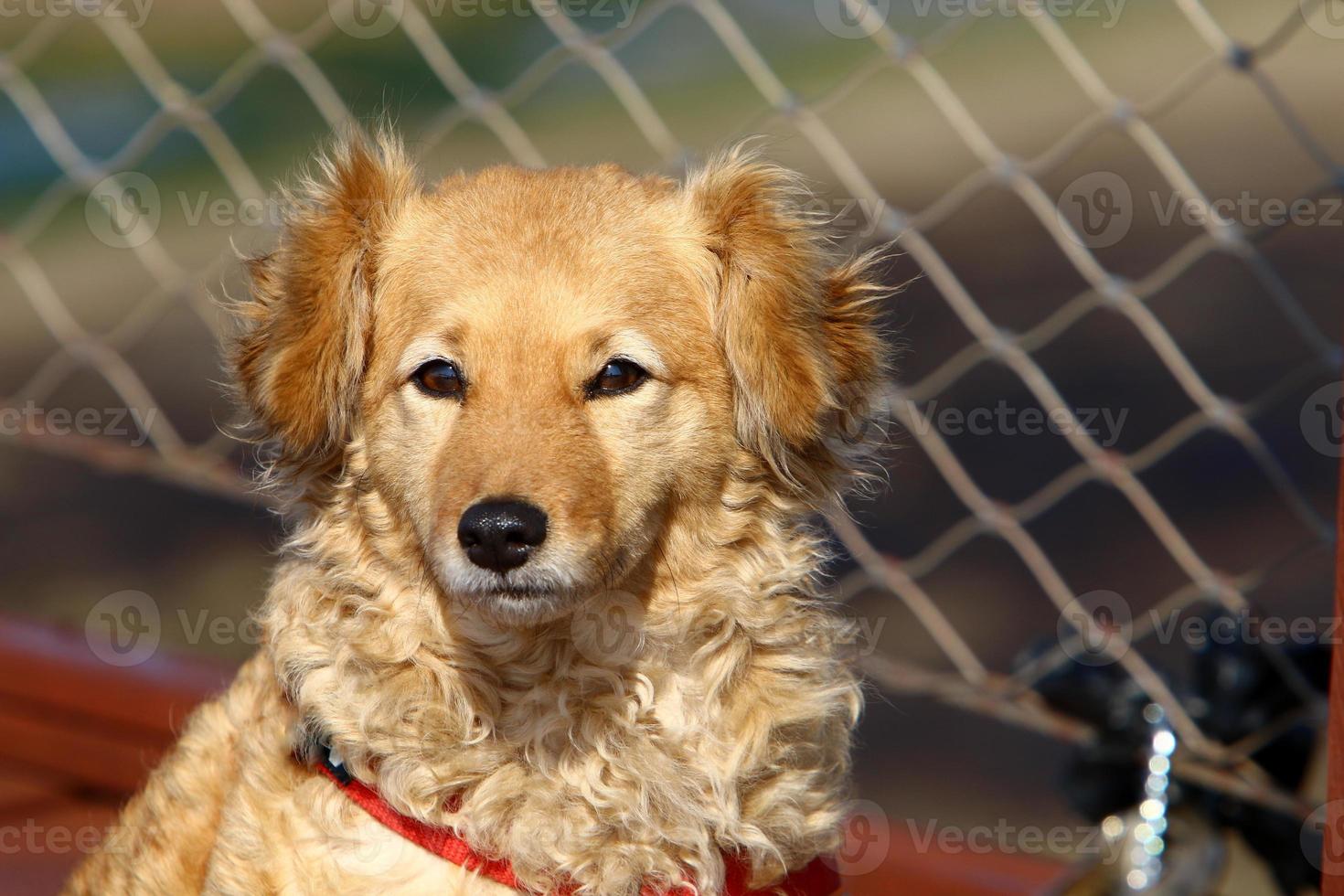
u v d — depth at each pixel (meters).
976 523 5.80
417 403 4.07
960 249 15.58
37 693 7.19
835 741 4.61
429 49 6.96
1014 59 18.02
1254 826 5.09
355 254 4.24
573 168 4.50
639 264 4.18
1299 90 17.77
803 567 4.46
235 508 12.66
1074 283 14.18
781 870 4.34
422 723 4.22
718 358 4.28
